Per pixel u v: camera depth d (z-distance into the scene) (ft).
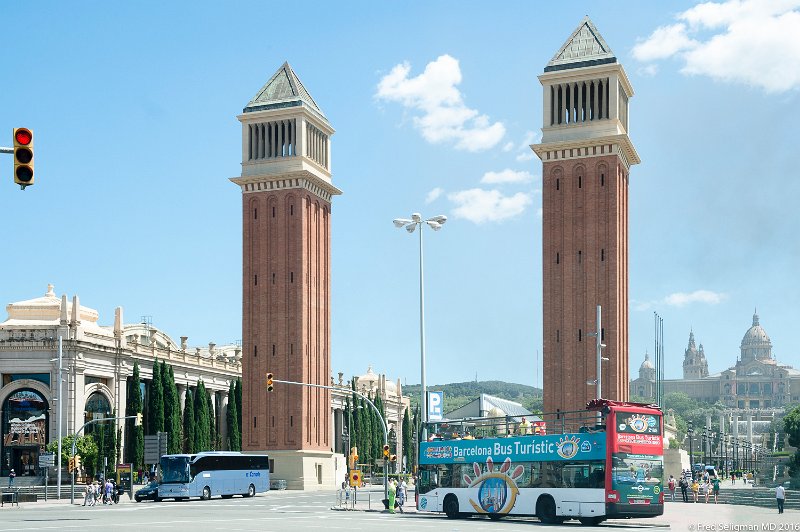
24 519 210.79
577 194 387.14
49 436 416.46
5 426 419.33
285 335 467.11
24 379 419.33
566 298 382.42
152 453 343.26
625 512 189.06
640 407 195.83
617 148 384.06
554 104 397.60
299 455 456.86
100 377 443.73
